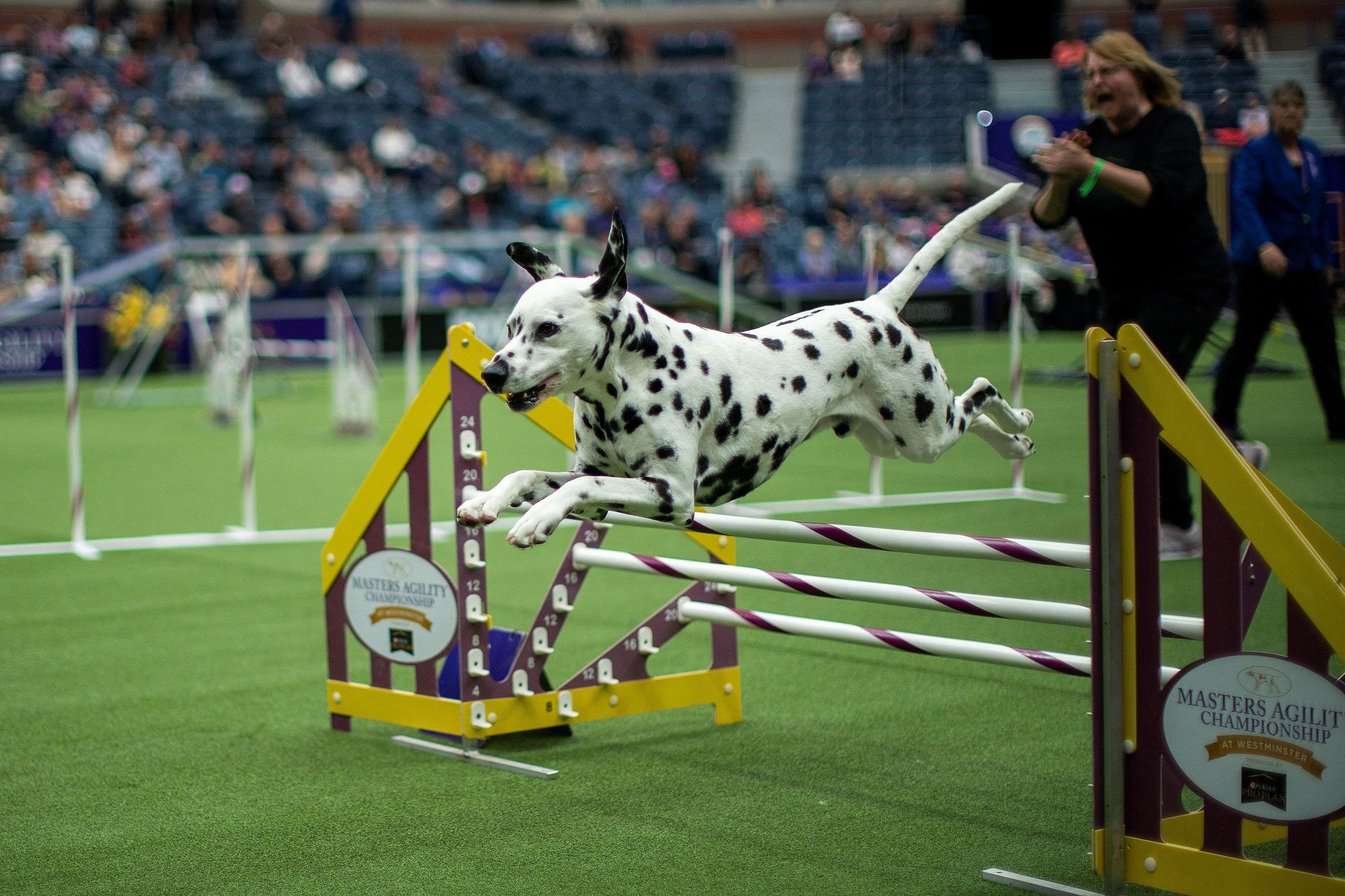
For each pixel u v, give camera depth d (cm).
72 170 2089
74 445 752
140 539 786
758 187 2403
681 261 2053
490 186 2269
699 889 312
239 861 333
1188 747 293
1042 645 541
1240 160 812
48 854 338
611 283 319
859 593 376
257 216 2044
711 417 332
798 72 3200
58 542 784
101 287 1886
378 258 1989
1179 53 1366
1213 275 528
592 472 341
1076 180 513
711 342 337
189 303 1625
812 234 2222
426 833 351
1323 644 274
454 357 418
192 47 2550
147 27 2678
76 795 382
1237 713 285
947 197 2330
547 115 2853
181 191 2133
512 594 640
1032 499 863
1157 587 297
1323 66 1348
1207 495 288
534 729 442
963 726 438
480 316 1944
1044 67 2588
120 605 624
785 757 412
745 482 344
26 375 1861
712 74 3012
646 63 3300
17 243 1902
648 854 334
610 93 2938
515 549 752
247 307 786
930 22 3098
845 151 2684
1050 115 1369
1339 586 268
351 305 1944
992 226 2044
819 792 379
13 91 2258
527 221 2281
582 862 329
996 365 1603
